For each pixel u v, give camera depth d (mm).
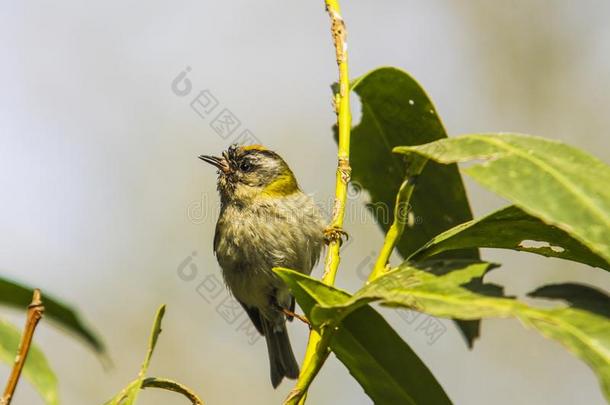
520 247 4934
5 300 4957
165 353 14352
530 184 4051
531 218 4652
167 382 4922
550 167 4129
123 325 14398
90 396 14055
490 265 4332
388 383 5164
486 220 4730
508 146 4316
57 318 4898
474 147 4379
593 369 3586
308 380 4676
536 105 16281
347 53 6184
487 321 14352
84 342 4957
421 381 5082
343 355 5129
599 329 3779
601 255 3695
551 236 4773
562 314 3877
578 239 3762
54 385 4664
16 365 3938
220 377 14352
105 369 4914
